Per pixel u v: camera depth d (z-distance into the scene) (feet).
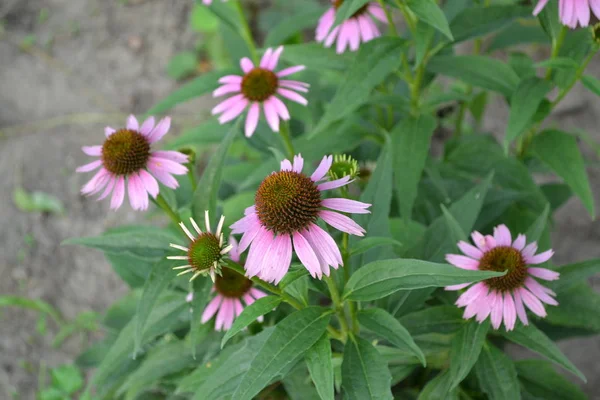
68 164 4.96
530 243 2.69
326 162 2.49
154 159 2.83
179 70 5.23
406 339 2.46
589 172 4.24
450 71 3.14
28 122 5.22
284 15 5.08
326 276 2.44
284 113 3.05
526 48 4.62
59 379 4.12
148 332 2.89
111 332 3.47
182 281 2.86
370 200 2.78
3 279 4.61
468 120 4.49
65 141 5.08
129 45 5.50
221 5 3.63
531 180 3.28
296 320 2.44
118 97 5.25
